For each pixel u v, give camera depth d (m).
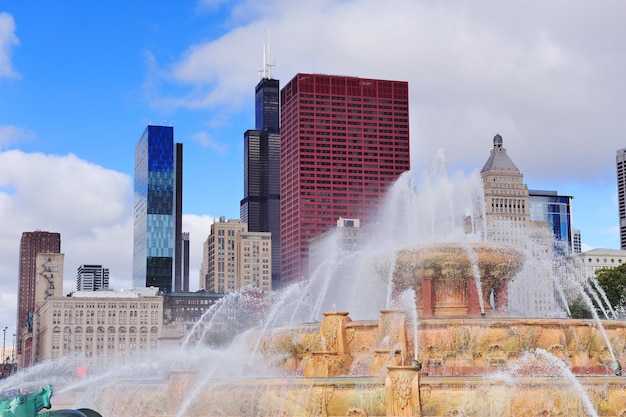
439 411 31.97
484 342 38.97
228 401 35.09
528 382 32.06
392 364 36.88
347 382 32.97
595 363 39.56
